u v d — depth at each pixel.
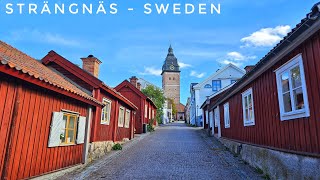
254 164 8.73
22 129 5.96
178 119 80.12
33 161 6.39
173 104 72.88
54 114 7.21
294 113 5.85
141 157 10.95
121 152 12.34
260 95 8.26
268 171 7.41
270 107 7.38
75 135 8.78
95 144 10.67
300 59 5.59
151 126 25.78
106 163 9.66
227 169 8.60
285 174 6.29
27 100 6.14
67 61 11.52
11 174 5.59
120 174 7.90
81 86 11.18
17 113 5.71
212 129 19.58
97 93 11.12
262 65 7.22
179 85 81.50
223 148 13.55
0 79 5.31
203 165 9.28
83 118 9.25
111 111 13.38
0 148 5.28
